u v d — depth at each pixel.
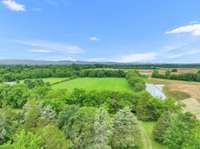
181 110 75.44
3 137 43.28
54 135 35.62
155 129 57.38
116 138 50.47
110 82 134.25
